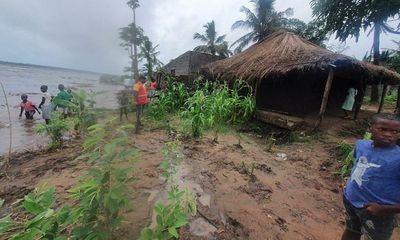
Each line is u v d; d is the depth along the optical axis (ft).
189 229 9.64
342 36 56.29
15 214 10.21
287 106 34.68
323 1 55.26
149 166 14.53
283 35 37.93
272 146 23.29
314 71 30.32
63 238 5.56
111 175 6.43
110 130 6.98
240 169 16.03
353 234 8.52
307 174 17.31
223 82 39.01
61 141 20.04
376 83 40.01
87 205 6.04
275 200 13.00
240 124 30.12
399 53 65.46
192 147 19.57
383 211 7.06
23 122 33.65
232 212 11.28
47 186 12.59
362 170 7.64
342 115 35.27
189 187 12.74
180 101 34.73
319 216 12.24
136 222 8.91
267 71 29.58
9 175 14.88
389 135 7.14
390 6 47.14
